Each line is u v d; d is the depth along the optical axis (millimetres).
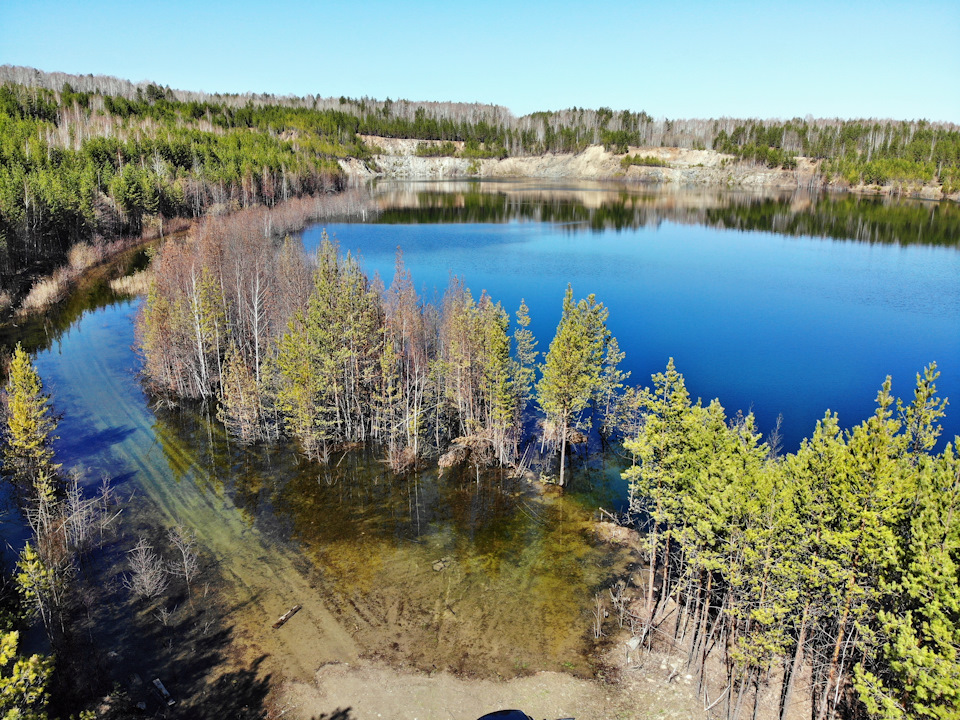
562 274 130625
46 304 98750
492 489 53875
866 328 97750
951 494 26484
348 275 67188
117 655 35250
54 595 36625
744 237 177125
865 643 29531
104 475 53969
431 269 132750
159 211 147625
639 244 165250
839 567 28141
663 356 86250
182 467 56031
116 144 165250
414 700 33094
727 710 32531
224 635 37000
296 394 55594
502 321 60312
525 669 35188
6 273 102000
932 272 134750
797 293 117875
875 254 154000
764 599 31422
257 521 48469
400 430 60125
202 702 32562
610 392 63969
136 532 46531
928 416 33531
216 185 170250
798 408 70875
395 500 52000
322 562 43844
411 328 65500
